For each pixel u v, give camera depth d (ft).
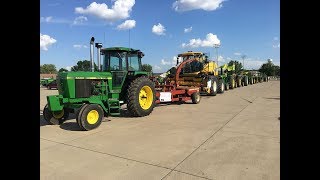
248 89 77.77
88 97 26.81
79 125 23.73
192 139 20.45
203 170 14.30
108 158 16.52
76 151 18.02
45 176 13.91
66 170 14.71
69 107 26.48
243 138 20.57
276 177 13.26
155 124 26.27
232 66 86.94
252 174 13.69
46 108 26.86
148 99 31.40
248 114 31.60
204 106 39.24
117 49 30.68
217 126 24.97
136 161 15.88
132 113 30.07
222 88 62.34
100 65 30.91
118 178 13.53
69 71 26.91
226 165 14.97
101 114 25.03
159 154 17.06
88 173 14.26
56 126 26.40
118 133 22.80
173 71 55.11
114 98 29.76
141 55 33.24
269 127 24.34
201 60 56.34
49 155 17.24
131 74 31.96
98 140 20.68
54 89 104.06
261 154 16.72
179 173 13.97
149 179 13.33
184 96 40.96
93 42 29.22
